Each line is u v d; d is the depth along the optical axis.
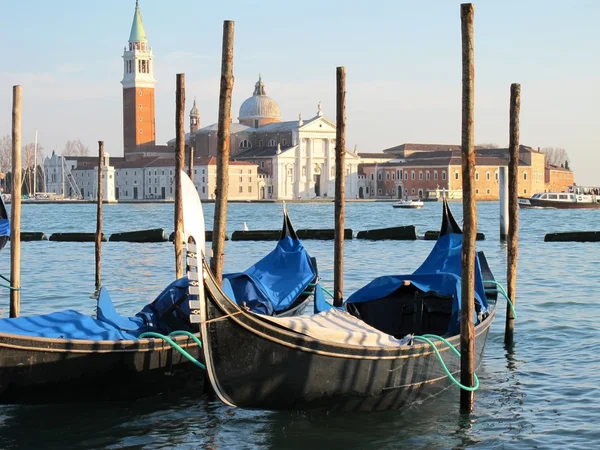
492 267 40.31
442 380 16.59
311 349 14.09
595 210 119.56
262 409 14.52
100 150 33.94
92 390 15.38
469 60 15.43
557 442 14.08
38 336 14.70
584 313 25.47
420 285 17.86
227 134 17.83
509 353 20.23
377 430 14.63
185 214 13.45
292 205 173.12
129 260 44.72
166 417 15.26
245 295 19.30
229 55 17.97
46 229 82.31
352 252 50.25
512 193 21.69
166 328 17.06
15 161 22.78
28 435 14.41
